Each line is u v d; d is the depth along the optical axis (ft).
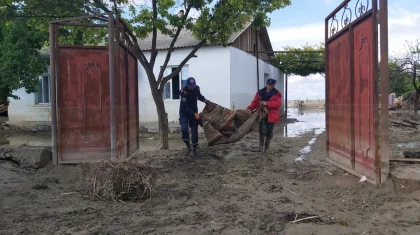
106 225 13.70
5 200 16.85
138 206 16.10
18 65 54.85
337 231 13.03
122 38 23.15
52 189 18.69
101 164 17.78
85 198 17.20
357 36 18.40
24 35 55.06
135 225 13.70
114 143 21.11
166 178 21.34
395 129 44.62
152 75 34.22
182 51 59.72
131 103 26.20
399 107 76.64
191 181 20.61
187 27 33.55
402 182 16.60
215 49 57.47
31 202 16.58
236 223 13.83
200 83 58.65
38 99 69.15
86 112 22.62
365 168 17.85
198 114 27.68
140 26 32.86
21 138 48.47
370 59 16.84
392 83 67.41
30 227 13.52
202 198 17.24
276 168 23.47
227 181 20.52
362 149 18.08
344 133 20.36
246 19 34.60
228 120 27.78
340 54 20.92
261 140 30.12
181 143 41.19
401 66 63.10
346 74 19.97
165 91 61.98
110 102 21.13
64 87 22.47
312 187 18.90
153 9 32.83
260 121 28.86
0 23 35.40
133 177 17.10
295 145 34.50
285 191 18.31
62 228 13.43
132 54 26.55
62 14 33.63
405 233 12.82
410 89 81.92
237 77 60.54
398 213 14.61
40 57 57.88
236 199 16.99
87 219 14.37
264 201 16.63
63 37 37.52
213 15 33.01
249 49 68.23
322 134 44.78
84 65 22.52
